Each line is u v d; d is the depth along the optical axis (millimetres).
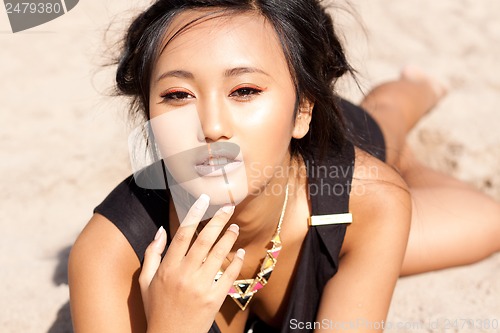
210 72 2324
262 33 2416
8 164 4672
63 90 5516
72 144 4867
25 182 4500
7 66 5855
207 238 2414
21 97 5453
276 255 2795
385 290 2832
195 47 2340
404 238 2898
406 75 5039
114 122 5059
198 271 2430
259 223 2689
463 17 6609
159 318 2449
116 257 2670
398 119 4559
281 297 2982
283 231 2822
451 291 3533
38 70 5797
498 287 3547
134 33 2615
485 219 3773
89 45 5605
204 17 2383
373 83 5414
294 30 2520
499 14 6688
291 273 2920
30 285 3562
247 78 2346
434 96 5062
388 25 6383
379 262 2830
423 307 3406
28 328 3299
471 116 5176
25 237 4016
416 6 6766
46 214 4230
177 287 2420
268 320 3119
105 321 2604
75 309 2652
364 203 2873
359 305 2779
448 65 5824
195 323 2447
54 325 3305
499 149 4801
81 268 2662
